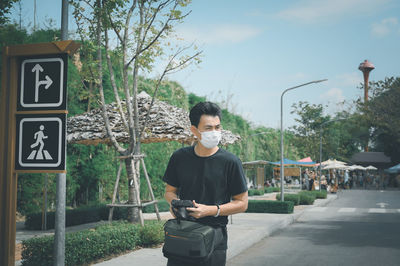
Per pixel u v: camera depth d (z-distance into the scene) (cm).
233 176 322
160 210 1744
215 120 314
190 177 324
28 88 429
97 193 1741
